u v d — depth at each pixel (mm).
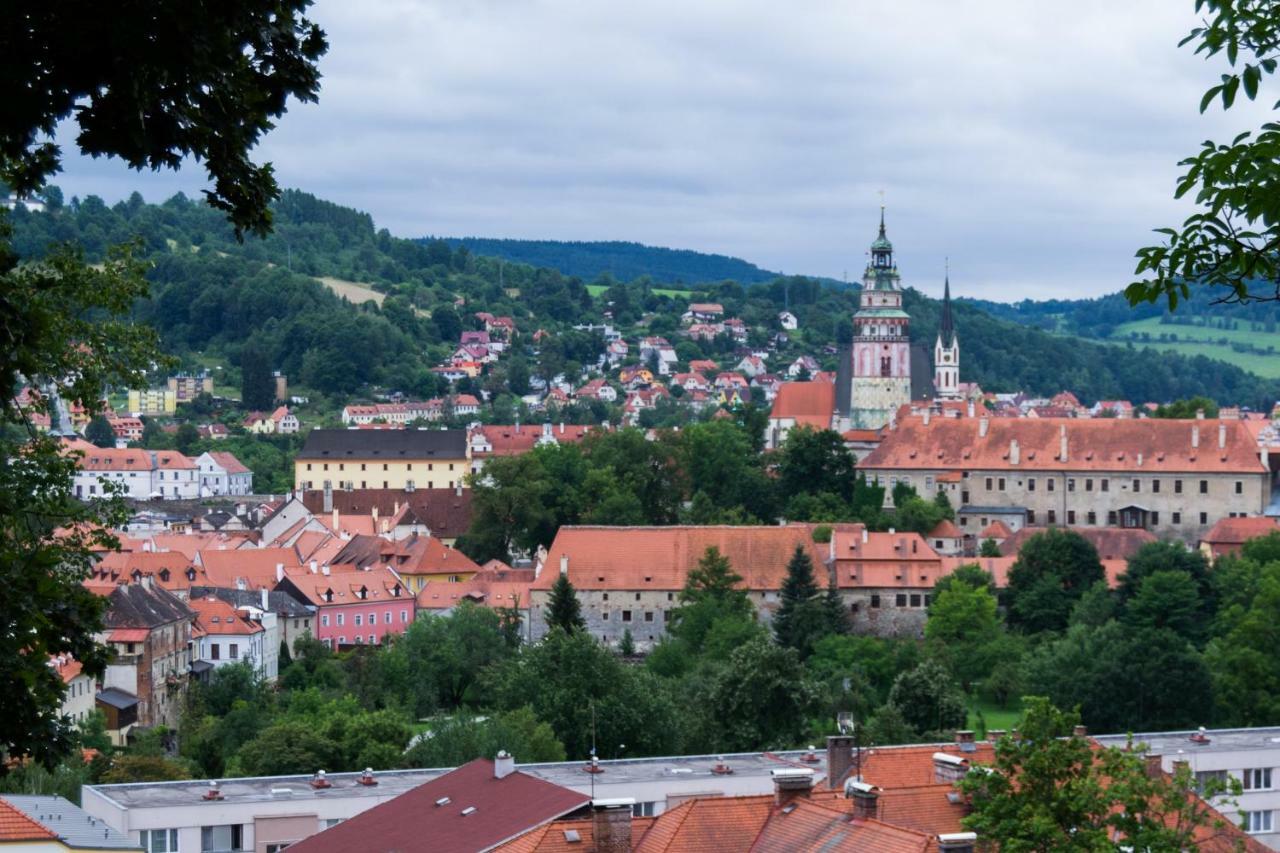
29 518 69688
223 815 158500
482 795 128375
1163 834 92000
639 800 161625
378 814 133000
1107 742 181750
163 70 42625
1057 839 93312
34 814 128875
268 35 45500
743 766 171125
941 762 122875
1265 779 176625
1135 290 50875
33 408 78625
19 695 47656
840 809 109875
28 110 41656
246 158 46688
